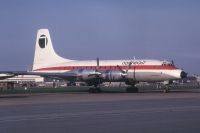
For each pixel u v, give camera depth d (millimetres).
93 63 61938
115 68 59438
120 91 65625
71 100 38219
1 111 26047
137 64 58188
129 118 20641
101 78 57812
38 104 32719
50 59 68062
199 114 22500
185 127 16672
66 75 59438
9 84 92875
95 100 37719
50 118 21250
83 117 21531
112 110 25719
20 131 16172
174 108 26719
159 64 57062
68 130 16312
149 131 15688
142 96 45188
